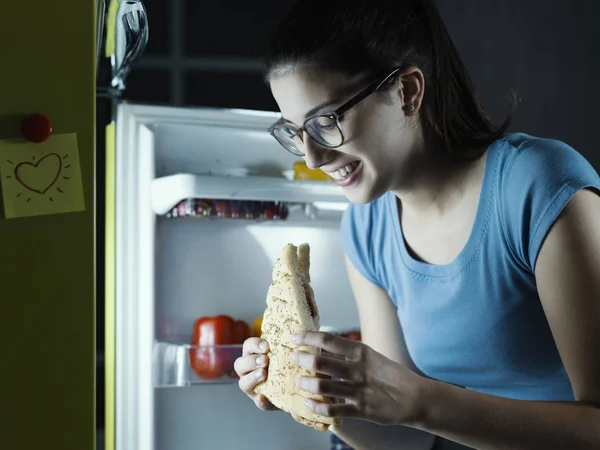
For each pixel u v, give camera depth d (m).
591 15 2.64
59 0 1.02
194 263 2.04
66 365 0.99
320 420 1.13
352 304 2.22
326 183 1.96
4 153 0.99
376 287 1.60
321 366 1.08
